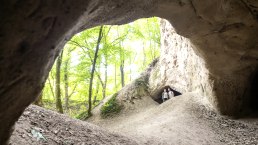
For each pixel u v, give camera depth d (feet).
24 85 13.56
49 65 14.99
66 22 13.66
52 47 13.80
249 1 29.17
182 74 57.67
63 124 27.76
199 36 33.91
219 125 40.63
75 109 73.20
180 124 39.68
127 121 56.03
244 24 32.14
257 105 44.78
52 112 30.30
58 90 51.31
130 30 59.47
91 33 51.88
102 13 19.47
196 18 29.78
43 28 12.80
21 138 21.26
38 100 41.22
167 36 64.28
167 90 65.92
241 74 40.70
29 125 24.25
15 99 13.61
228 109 42.98
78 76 54.75
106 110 62.23
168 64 63.98
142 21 77.25
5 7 11.29
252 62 38.73
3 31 11.53
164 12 26.96
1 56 11.85
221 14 29.91
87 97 65.62
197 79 49.80
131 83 70.54
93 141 26.55
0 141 14.40
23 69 12.95
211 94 43.96
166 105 53.21
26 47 12.62
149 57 90.94
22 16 11.82
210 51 36.76
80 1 13.69
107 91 79.51
